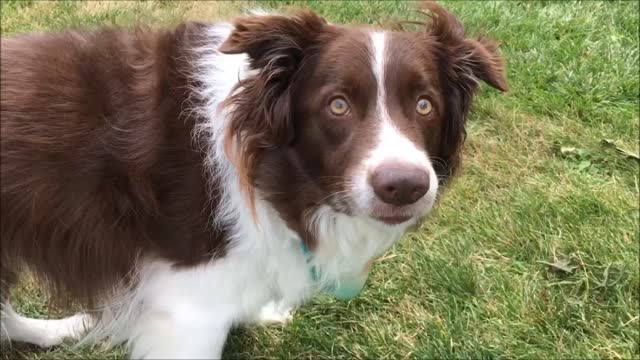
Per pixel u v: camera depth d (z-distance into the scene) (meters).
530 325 0.77
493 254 0.85
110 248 0.61
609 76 1.13
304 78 0.56
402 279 0.82
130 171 0.58
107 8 1.27
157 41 0.60
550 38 1.23
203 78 0.59
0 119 0.56
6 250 0.61
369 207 0.52
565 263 0.83
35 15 1.24
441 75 0.59
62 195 0.58
